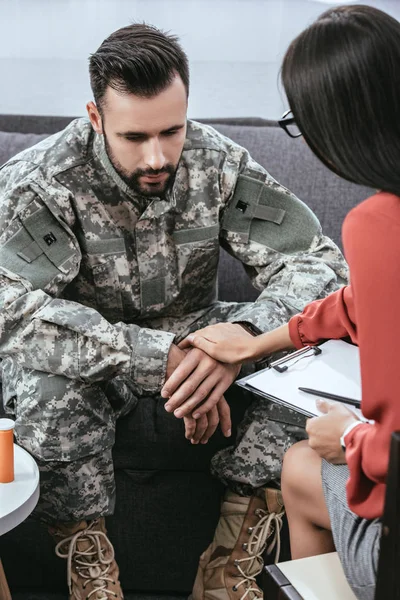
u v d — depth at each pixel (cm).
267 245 200
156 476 200
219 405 182
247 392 196
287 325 169
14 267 181
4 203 185
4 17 303
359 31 113
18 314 177
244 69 312
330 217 242
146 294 200
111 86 168
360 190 243
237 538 187
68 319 175
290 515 144
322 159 120
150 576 207
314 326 164
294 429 185
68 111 311
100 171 188
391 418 110
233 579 188
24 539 202
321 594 120
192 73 312
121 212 191
